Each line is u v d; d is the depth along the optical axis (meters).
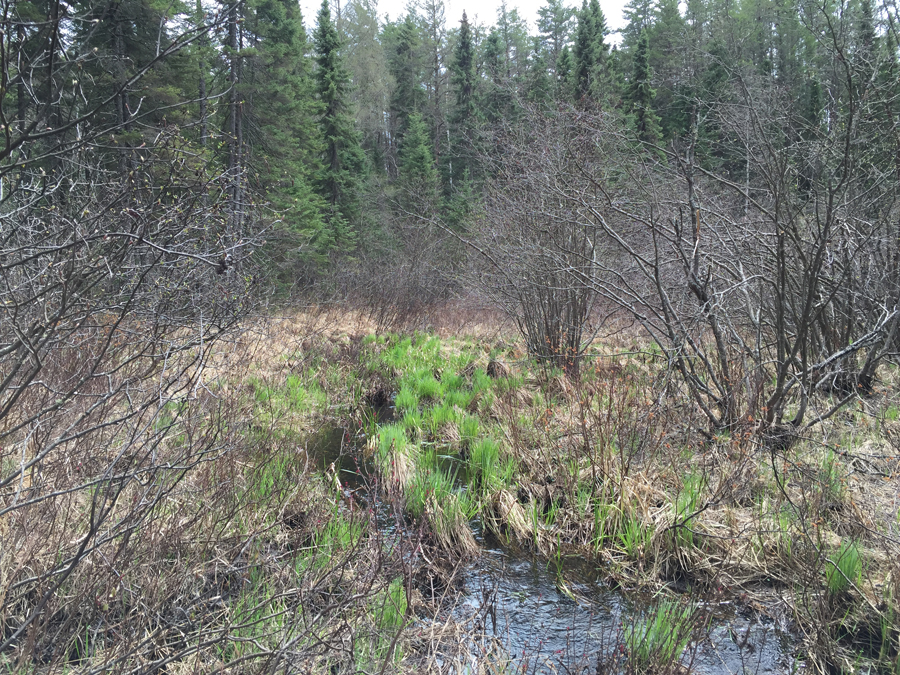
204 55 12.09
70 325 2.69
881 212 5.27
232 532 3.58
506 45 38.78
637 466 4.89
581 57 23.53
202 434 3.98
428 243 15.84
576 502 4.61
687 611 3.44
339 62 24.00
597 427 5.20
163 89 9.61
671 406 5.41
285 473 4.68
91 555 2.65
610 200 5.62
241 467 4.36
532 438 5.76
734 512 4.20
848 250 5.12
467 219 11.14
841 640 3.17
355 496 4.93
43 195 2.60
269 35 18.67
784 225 4.87
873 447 4.83
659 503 4.47
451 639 3.11
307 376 8.48
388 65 42.56
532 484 5.03
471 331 13.42
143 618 2.51
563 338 8.38
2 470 3.03
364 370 9.44
